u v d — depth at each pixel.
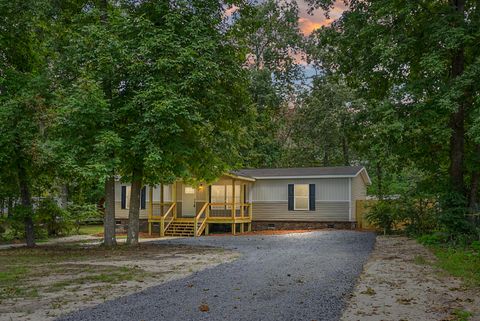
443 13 16.31
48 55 19.48
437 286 8.60
